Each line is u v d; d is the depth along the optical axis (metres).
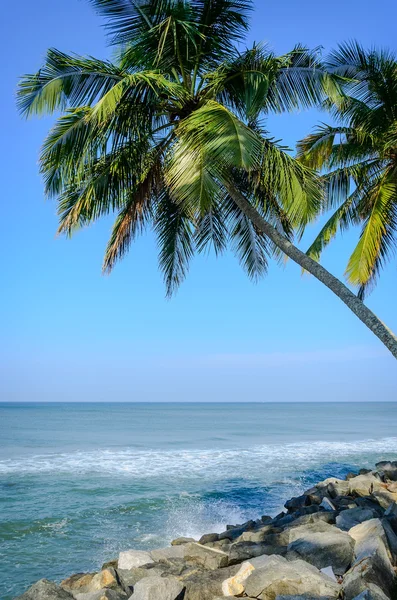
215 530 11.34
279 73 9.95
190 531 11.20
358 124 12.84
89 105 9.91
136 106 9.63
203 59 10.33
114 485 16.05
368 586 4.31
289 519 8.95
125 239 10.70
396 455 24.94
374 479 12.07
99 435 36.72
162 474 18.33
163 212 11.51
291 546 5.88
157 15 9.76
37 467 19.77
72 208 10.16
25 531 11.00
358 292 13.98
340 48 12.45
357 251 13.09
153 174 10.24
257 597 4.77
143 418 70.19
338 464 21.69
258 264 12.12
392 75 12.41
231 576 5.36
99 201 9.98
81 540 10.43
